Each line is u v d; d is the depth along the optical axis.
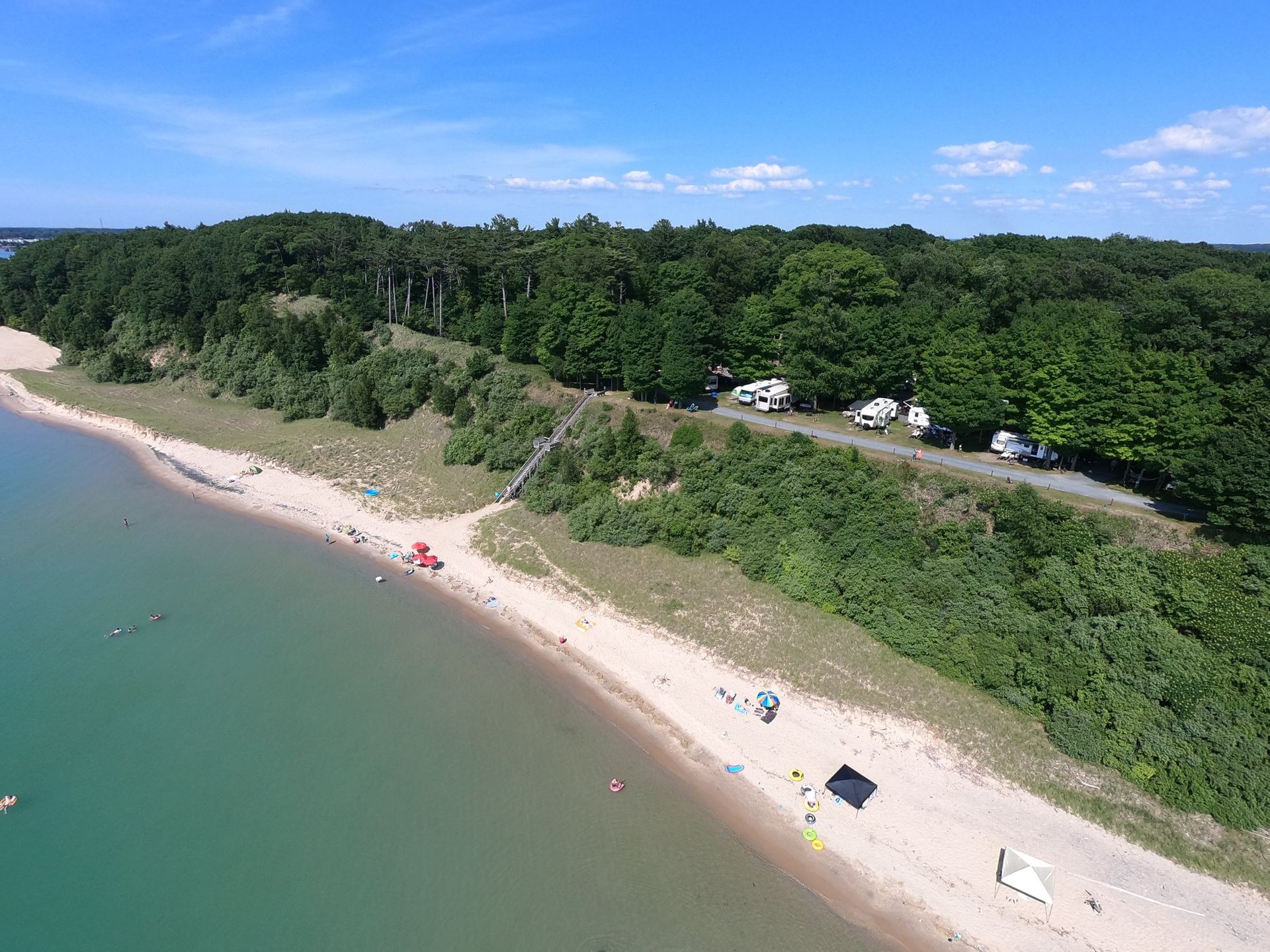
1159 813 38.22
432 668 51.19
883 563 54.34
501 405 85.75
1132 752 40.22
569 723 45.94
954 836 37.84
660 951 32.12
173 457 91.50
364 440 90.94
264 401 105.38
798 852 37.25
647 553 62.66
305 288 124.31
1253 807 37.03
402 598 60.25
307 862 35.88
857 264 82.06
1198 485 49.19
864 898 34.88
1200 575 46.91
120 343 127.00
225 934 32.22
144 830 37.50
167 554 66.94
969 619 48.78
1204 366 56.44
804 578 55.06
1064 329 65.94
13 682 48.66
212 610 57.78
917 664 48.16
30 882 34.66
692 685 48.88
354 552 68.06
